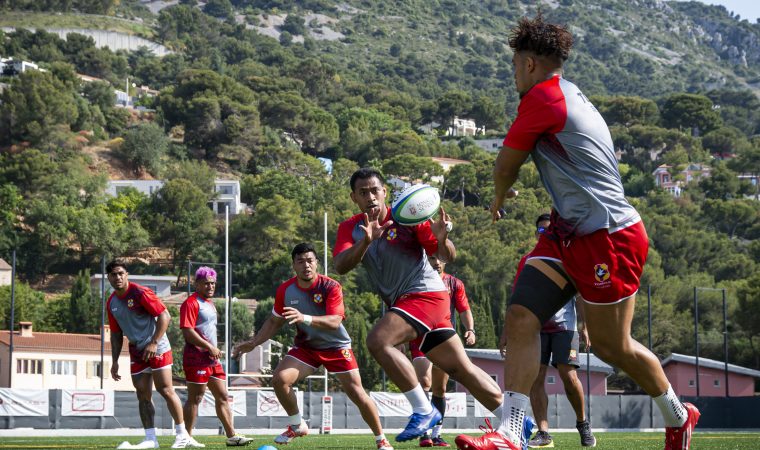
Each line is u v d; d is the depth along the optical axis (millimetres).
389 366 11844
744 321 136000
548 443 18203
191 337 19016
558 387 108000
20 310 150125
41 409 45688
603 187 7984
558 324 18047
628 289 7996
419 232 11594
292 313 15070
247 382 116938
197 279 19406
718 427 70375
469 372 11820
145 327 18656
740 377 112875
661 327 145125
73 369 116312
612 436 31484
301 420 17547
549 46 8219
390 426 51844
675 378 113312
